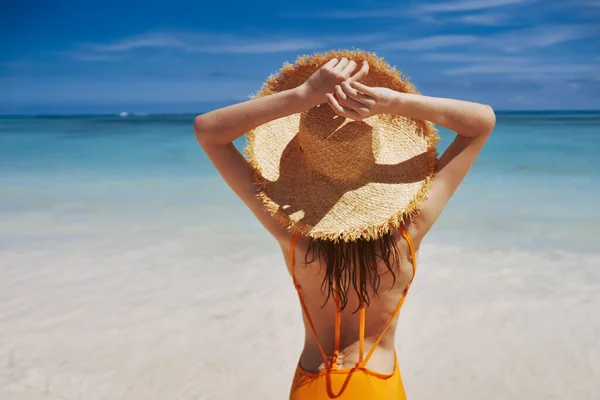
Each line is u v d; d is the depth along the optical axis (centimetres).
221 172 182
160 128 3200
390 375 195
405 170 179
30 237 689
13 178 1198
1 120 5000
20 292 510
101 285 527
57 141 2205
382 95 160
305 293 192
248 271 563
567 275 534
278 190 180
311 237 179
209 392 360
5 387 361
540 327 433
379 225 168
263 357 402
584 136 2338
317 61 182
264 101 167
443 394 354
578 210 812
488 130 173
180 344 418
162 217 793
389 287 185
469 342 415
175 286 524
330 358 194
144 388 362
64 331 434
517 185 1056
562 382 363
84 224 754
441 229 708
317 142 173
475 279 529
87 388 362
